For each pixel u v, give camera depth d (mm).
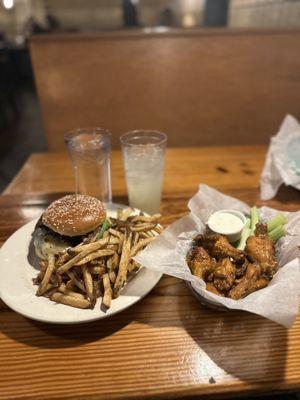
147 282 366
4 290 356
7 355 314
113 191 599
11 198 568
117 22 3256
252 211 455
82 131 588
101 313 327
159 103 944
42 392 283
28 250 420
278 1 1268
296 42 902
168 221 506
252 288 336
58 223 386
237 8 1653
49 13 3234
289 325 282
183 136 994
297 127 630
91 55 876
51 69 884
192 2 2807
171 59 897
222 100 955
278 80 942
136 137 564
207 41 885
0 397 280
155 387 288
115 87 917
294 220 419
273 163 603
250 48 900
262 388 290
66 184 612
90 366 304
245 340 328
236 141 1014
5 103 2279
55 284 353
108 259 370
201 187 477
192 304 368
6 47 2592
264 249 368
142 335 333
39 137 1917
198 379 294
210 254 395
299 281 310
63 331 337
